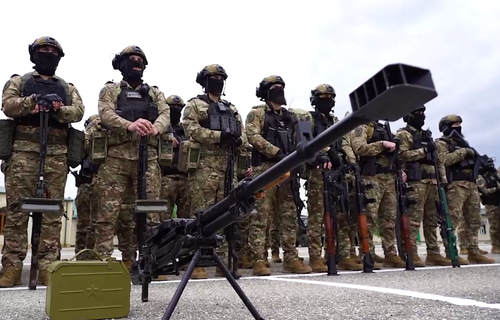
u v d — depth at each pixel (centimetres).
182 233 282
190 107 618
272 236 934
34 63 536
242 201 240
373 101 151
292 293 403
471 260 846
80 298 287
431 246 793
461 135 909
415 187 775
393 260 727
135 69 571
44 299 384
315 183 677
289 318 283
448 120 930
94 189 638
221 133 599
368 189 679
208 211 259
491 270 628
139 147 523
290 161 205
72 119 519
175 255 281
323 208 676
